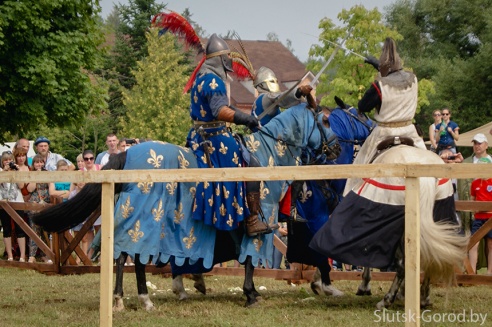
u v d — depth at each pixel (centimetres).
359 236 667
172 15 758
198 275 862
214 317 682
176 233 720
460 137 2145
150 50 3519
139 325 640
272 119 782
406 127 731
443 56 4075
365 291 855
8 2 1773
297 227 836
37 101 1891
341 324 651
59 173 589
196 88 740
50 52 1875
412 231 507
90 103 2022
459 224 703
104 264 573
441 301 802
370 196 674
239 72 829
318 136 791
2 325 646
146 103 3428
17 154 1278
